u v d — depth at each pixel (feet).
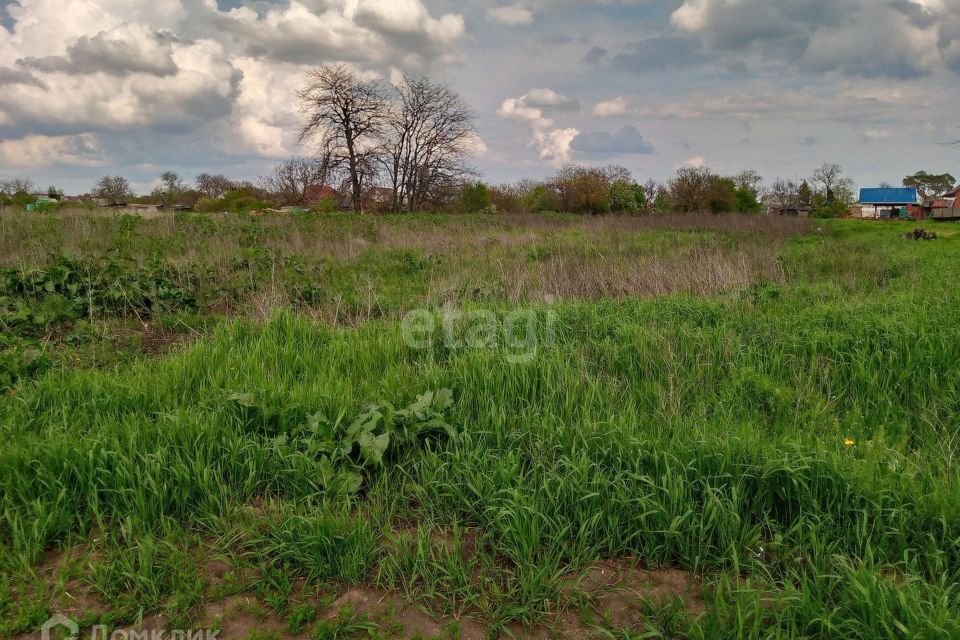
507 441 13.12
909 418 15.46
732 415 14.94
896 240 73.36
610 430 12.55
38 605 8.49
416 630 8.43
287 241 48.26
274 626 8.52
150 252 36.96
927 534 10.00
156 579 9.09
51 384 15.21
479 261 40.81
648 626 8.34
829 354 18.48
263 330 19.86
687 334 19.56
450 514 11.04
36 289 24.80
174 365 16.63
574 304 25.32
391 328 21.03
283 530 10.17
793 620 8.27
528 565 9.50
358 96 149.89
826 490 10.93
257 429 13.34
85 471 11.13
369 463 12.30
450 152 158.40
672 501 10.44
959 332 18.78
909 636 7.77
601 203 178.40
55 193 157.58
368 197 161.07
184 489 10.94
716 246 47.24
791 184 269.44
